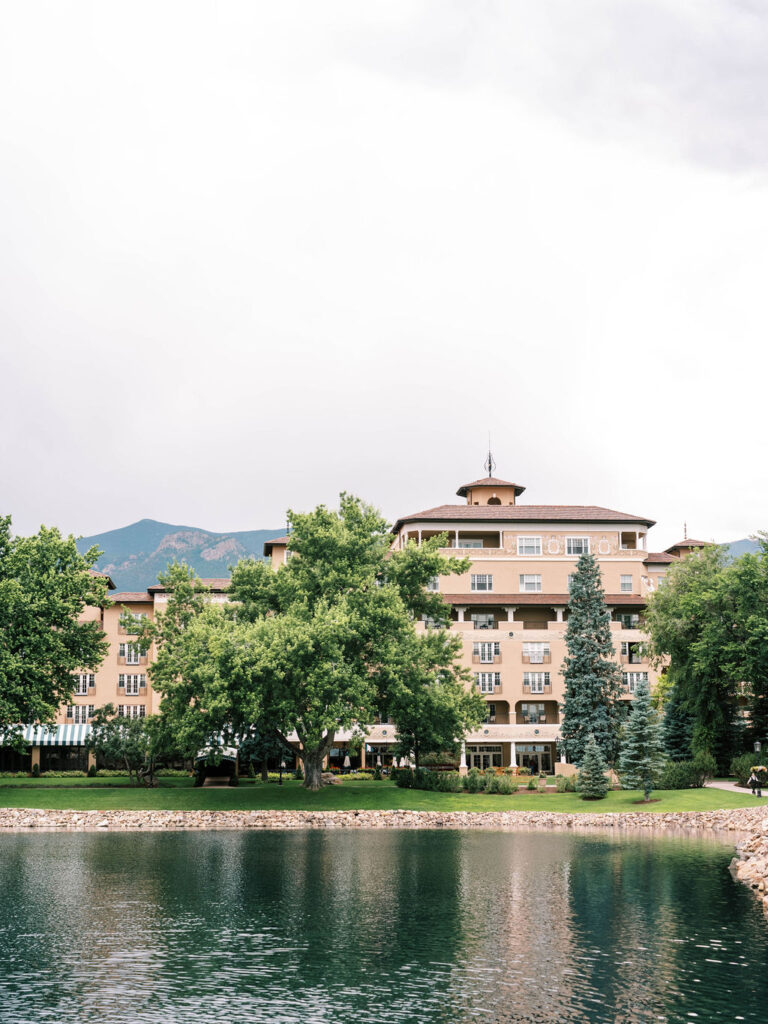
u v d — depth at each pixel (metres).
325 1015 25.17
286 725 77.81
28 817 72.62
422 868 49.53
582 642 95.12
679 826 71.50
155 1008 25.72
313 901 40.22
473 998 26.56
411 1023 24.56
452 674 89.00
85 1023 24.55
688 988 27.39
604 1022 24.64
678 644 91.50
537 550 114.81
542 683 107.75
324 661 76.19
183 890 42.84
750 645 83.06
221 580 115.62
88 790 82.12
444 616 90.94
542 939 33.28
